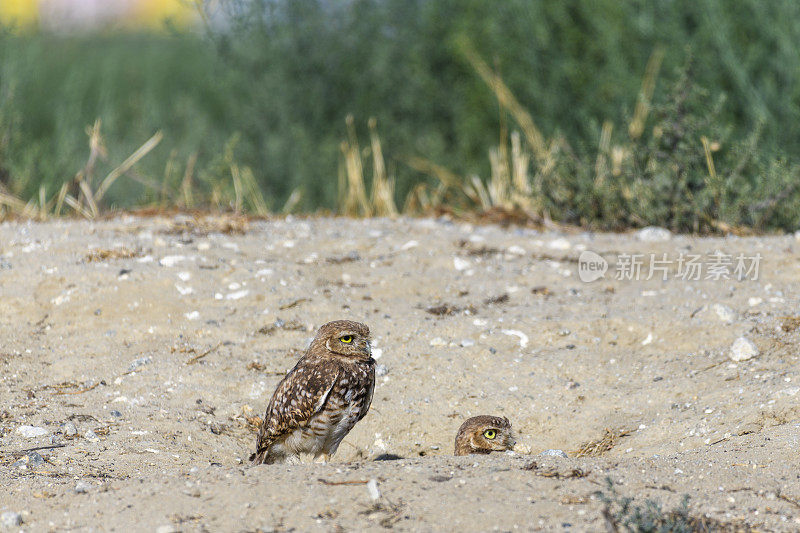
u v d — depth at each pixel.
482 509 5.76
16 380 9.16
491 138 19.64
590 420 8.62
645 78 17.66
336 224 14.73
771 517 5.73
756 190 14.60
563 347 9.97
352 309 10.83
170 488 6.24
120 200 16.92
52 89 20.08
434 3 20.91
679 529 5.43
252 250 12.77
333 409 7.45
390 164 19.95
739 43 16.92
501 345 9.98
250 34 19.09
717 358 9.46
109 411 8.49
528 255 12.90
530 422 8.70
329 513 5.77
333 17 20.09
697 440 7.82
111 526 5.75
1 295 10.74
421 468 6.52
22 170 16.08
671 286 11.42
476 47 19.80
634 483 6.28
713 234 14.16
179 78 22.61
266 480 6.31
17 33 18.39
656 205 14.56
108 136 18.73
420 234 13.95
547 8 19.12
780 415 7.84
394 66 20.45
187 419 8.42
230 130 19.72
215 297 10.96
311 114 19.89
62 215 15.36
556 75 18.80
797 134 15.79
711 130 14.83
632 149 14.91
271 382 9.23
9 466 7.12
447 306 11.00
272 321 10.48
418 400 9.03
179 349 9.82
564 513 5.69
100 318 10.44
